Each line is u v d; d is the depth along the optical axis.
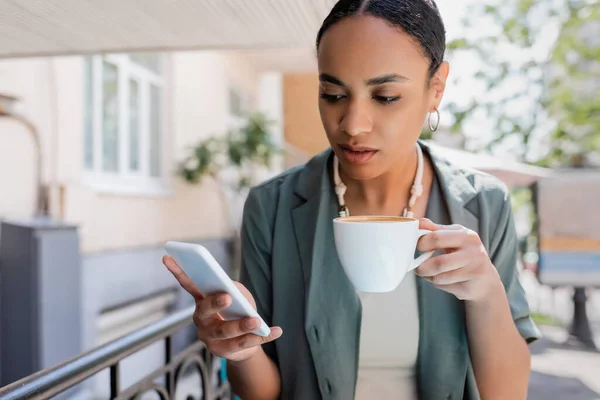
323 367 0.93
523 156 9.37
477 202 0.95
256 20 1.77
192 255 0.66
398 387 0.97
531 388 4.37
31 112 3.38
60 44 2.03
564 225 5.79
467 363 0.91
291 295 0.99
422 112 0.82
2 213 3.16
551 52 9.05
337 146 0.83
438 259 0.69
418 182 0.96
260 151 6.45
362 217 0.74
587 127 9.32
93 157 4.36
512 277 0.94
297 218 1.00
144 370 5.00
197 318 0.73
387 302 0.94
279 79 11.38
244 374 0.95
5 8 1.57
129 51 2.16
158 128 5.67
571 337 6.01
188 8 1.63
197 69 6.50
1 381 3.03
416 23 0.77
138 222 4.85
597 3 8.59
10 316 2.99
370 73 0.75
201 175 5.96
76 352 3.21
